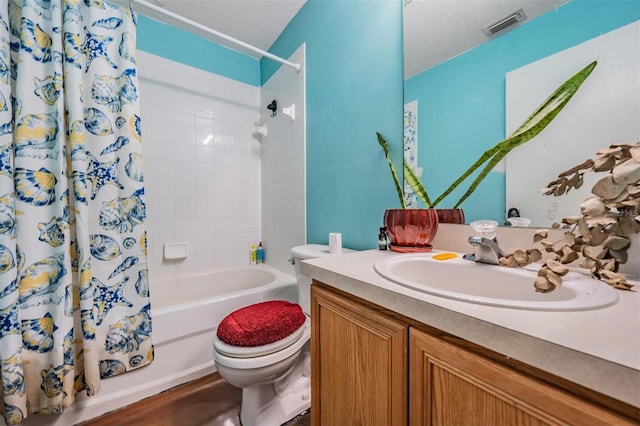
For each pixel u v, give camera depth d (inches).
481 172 34.9
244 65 88.4
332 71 59.7
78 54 43.7
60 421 44.1
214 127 82.7
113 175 48.2
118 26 50.2
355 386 25.8
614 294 18.6
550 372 13.4
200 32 77.5
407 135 44.6
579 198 26.7
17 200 39.4
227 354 39.9
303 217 69.9
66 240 41.8
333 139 60.0
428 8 41.3
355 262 32.2
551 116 28.5
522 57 30.9
